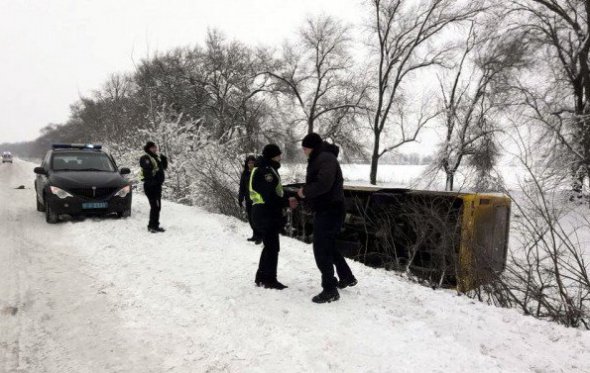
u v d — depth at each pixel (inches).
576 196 353.4
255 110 1119.0
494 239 278.8
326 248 180.4
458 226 253.9
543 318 209.2
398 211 288.7
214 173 460.8
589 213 347.9
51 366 132.4
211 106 1257.4
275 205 197.3
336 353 138.8
